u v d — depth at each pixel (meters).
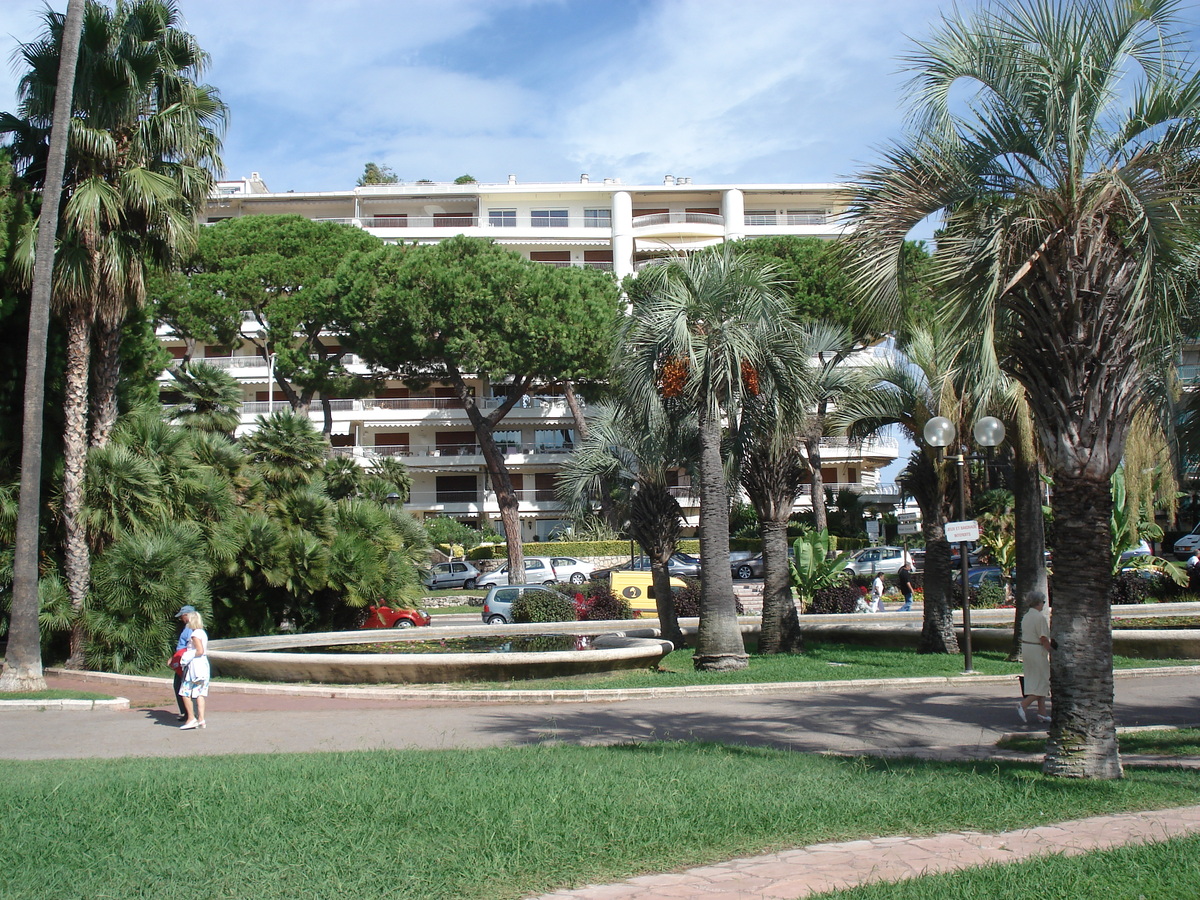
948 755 8.69
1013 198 8.29
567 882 4.73
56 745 10.13
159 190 16.16
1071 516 7.82
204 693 11.12
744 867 4.98
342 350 41.41
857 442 17.69
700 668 14.69
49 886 4.62
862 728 10.21
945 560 16.94
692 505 42.84
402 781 6.80
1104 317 7.74
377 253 35.06
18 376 17.86
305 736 10.31
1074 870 4.70
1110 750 7.49
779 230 58.72
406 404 54.09
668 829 5.56
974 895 4.37
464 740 9.78
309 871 4.81
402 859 5.01
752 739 9.63
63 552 17.42
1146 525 23.41
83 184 15.86
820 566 25.83
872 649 18.05
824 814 5.96
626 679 13.95
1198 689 12.66
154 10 16.81
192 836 5.45
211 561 18.27
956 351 8.31
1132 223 7.40
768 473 16.67
